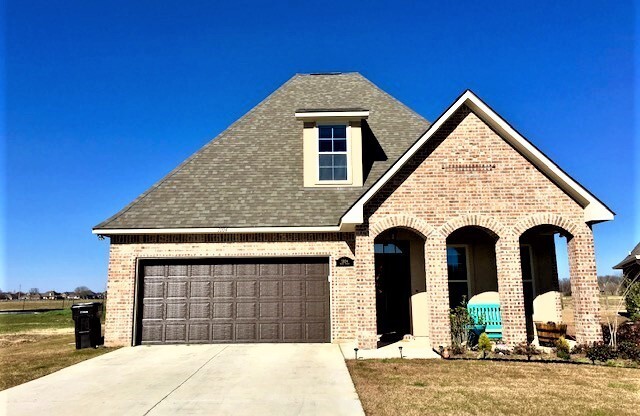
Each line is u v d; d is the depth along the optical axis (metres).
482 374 9.80
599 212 12.49
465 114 13.47
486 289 14.85
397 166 12.87
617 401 7.92
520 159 13.23
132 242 14.58
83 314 14.18
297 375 9.95
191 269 14.73
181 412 7.55
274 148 17.47
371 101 19.27
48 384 9.50
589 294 12.50
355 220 12.73
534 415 7.25
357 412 7.44
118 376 10.12
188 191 15.79
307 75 21.30
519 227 12.91
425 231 12.95
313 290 14.66
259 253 14.62
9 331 21.97
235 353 12.63
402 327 15.02
